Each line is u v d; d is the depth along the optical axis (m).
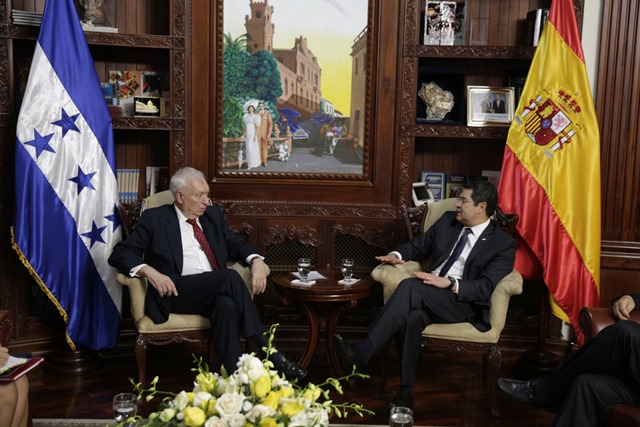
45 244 3.63
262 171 4.23
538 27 4.02
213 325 3.28
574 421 2.52
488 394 3.54
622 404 2.44
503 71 4.31
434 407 3.35
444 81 4.27
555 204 3.81
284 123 4.20
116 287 3.77
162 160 4.32
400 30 4.06
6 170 3.80
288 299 3.57
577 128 3.80
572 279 3.81
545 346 4.20
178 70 4.03
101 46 4.18
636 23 3.96
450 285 3.31
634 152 4.04
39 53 3.62
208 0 4.05
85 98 3.69
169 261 3.41
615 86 4.01
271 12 4.11
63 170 3.65
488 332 3.28
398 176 4.18
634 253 4.07
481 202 3.49
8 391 2.27
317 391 1.64
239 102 4.16
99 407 3.24
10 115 3.78
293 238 4.20
